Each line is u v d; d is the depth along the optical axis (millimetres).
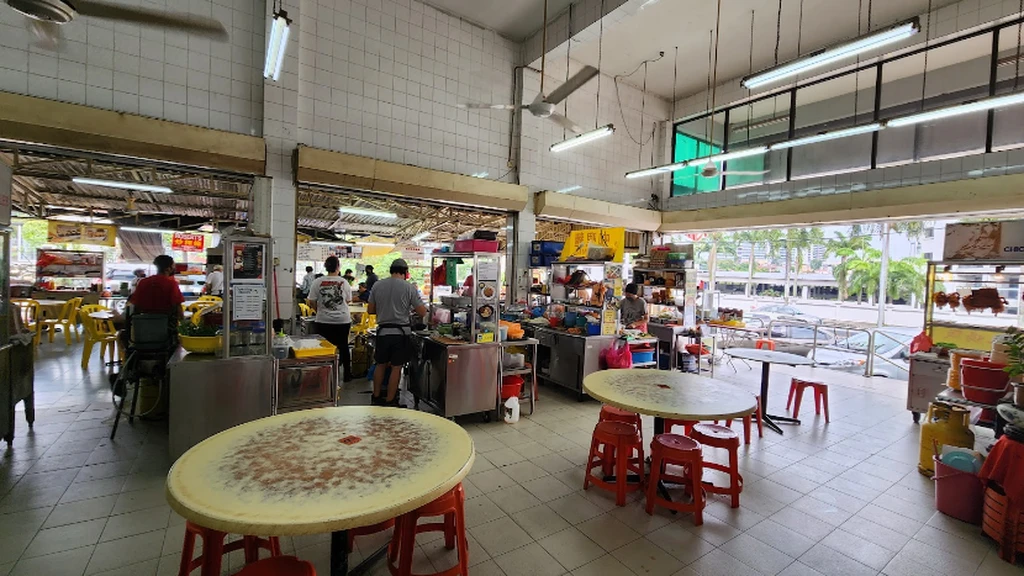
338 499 1494
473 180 6938
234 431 2121
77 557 2291
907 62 6945
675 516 2906
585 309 5941
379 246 11922
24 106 4152
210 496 1488
